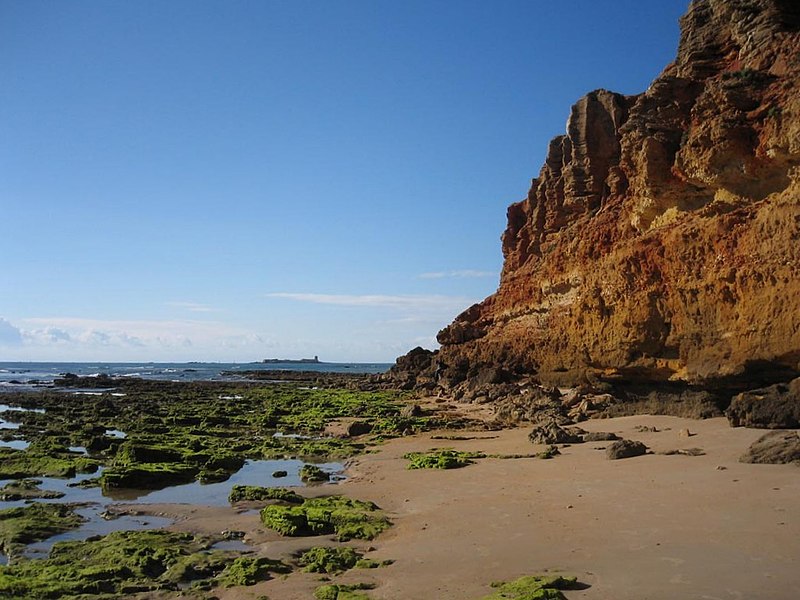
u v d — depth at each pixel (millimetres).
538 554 10656
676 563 9438
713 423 23656
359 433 33125
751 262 23547
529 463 20359
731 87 26406
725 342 24750
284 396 61656
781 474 14680
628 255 31078
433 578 9945
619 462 18688
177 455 25172
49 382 99062
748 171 25156
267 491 18344
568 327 38625
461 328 60281
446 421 34812
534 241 58156
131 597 10117
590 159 51031
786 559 9180
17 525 14844
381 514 15172
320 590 9734
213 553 12367
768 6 28547
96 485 20969
